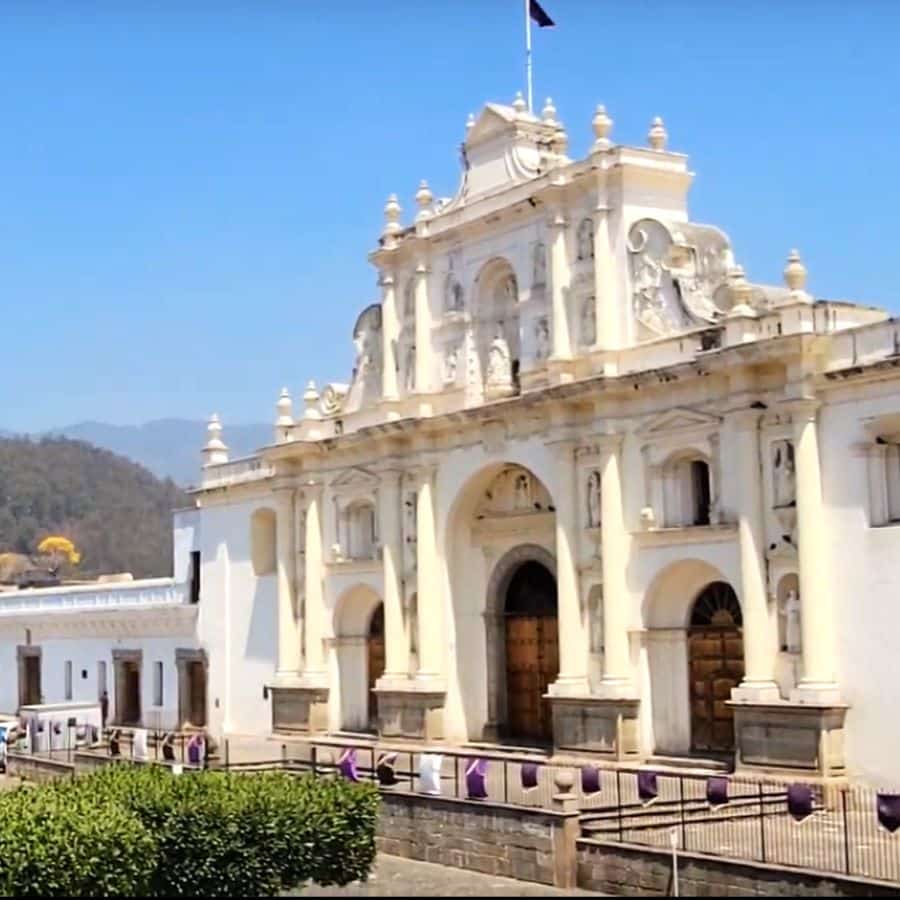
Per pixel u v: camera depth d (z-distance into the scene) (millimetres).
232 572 57969
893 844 28797
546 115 46500
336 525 52250
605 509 40594
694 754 39312
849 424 34906
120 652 64312
